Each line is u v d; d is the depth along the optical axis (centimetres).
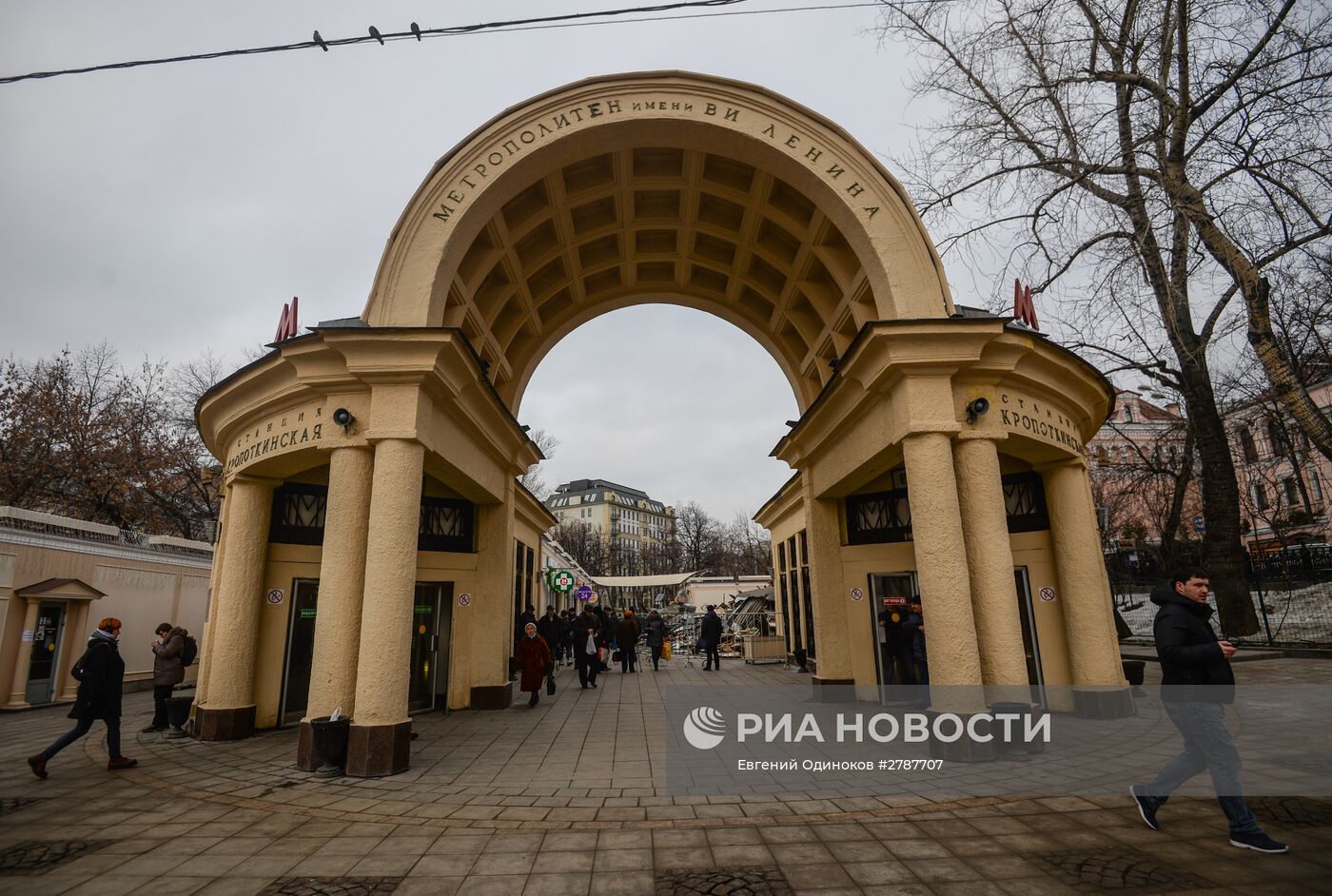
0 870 416
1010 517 993
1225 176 984
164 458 2408
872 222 852
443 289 833
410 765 691
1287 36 931
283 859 431
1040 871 393
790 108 891
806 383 1241
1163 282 1053
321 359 775
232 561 918
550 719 982
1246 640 1578
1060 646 930
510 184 884
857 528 1138
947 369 758
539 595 1988
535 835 468
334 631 718
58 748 668
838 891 372
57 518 1541
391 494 725
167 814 532
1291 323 1319
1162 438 2027
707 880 390
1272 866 392
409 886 387
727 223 1112
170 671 961
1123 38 1092
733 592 3378
